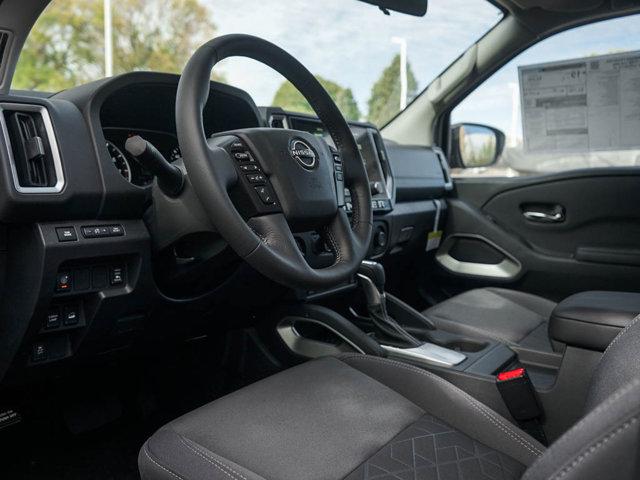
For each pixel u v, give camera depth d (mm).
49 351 1151
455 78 2514
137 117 1371
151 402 1651
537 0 2109
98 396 1554
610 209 2184
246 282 1379
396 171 2230
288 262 1029
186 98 988
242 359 1704
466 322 1810
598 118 2363
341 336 1521
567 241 2299
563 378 1218
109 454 1497
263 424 889
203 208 1026
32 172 1032
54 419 1497
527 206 2377
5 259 1073
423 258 2576
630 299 1235
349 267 1169
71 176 1058
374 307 1602
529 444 872
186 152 977
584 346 1186
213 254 1202
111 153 1250
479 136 2617
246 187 1038
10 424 1402
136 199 1143
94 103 1135
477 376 1351
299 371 1068
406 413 949
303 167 1112
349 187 1313
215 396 1725
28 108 1042
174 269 1255
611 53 2279
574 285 2281
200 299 1321
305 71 1217
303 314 1568
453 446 873
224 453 821
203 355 1753
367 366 1094
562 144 2447
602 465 399
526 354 1626
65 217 1068
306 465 796
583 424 421
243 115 1486
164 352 1536
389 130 2740
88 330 1151
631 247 2164
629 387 404
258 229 1054
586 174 2219
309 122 1888
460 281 2553
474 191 2518
